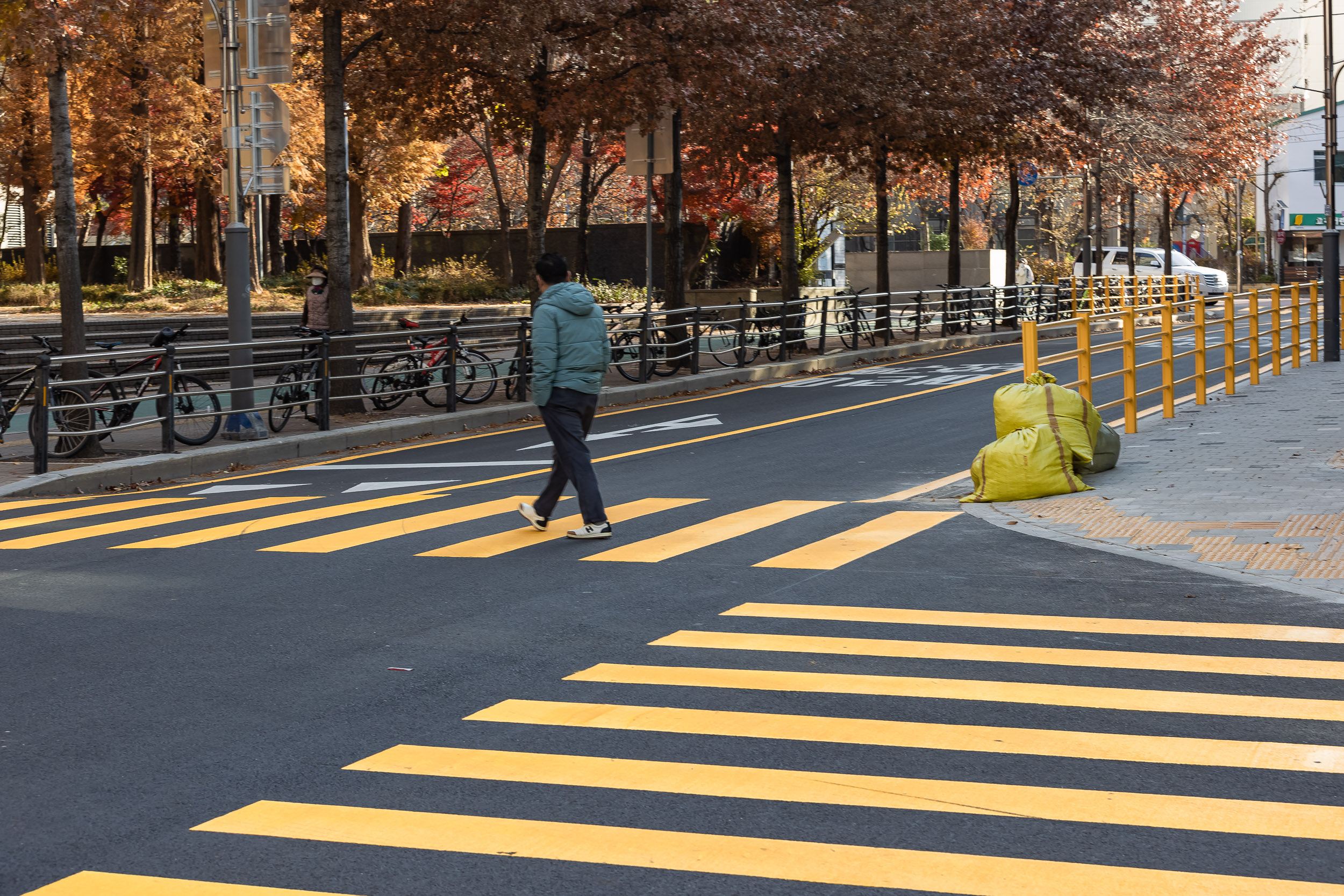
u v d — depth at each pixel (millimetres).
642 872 3893
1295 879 3719
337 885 3844
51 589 8211
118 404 14422
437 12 19234
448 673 6102
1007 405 10852
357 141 35625
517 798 4516
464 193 55875
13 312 28609
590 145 40656
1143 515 9336
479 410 18547
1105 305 42812
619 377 22859
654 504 10914
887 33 26578
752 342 25078
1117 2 34094
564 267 9500
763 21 21656
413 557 8938
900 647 6352
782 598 7457
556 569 8422
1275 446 12164
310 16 28047
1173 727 5066
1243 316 18000
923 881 3771
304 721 5441
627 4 20453
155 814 4438
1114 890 3678
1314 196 63938
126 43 28203
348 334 17953
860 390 21078
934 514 9953
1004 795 4422
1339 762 4637
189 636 6914
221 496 12500
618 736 5145
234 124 15984
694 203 40781
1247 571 7641
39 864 4039
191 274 56312
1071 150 34125
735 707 5477
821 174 47469
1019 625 6711
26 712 5641
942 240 73688
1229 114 44062
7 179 34156
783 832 4164
